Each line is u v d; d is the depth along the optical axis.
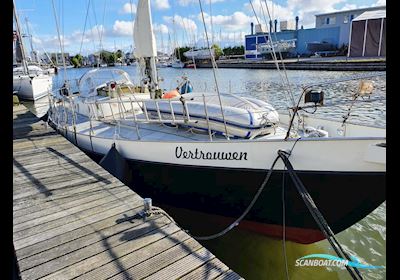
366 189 3.44
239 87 17.28
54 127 7.93
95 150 5.69
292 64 36.84
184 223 4.97
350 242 4.66
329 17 44.25
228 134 4.48
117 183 4.40
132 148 4.92
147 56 6.30
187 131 5.09
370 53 33.69
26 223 3.41
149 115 5.67
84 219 3.48
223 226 4.66
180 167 4.43
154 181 4.87
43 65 27.03
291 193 3.81
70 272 2.65
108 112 6.64
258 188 3.96
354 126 4.34
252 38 49.66
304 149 3.56
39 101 19.73
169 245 3.00
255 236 4.61
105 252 2.90
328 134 4.71
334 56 42.81
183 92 6.44
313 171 3.57
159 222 3.41
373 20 32.44
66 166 5.10
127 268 2.69
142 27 6.10
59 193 4.12
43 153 5.79
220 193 4.30
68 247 2.98
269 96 12.56
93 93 7.47
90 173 4.77
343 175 3.45
